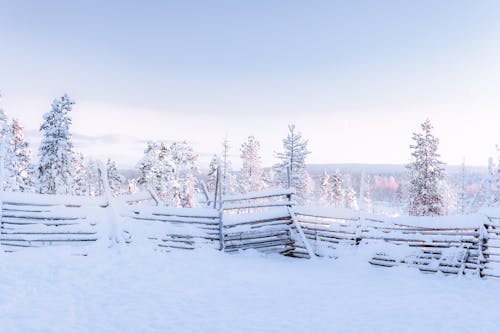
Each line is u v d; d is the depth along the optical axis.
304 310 7.52
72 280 9.07
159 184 43.56
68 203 13.30
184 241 13.70
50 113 34.03
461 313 7.49
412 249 12.30
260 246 14.59
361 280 10.47
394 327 6.63
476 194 25.05
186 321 6.69
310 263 13.13
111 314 6.92
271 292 8.81
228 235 14.28
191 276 10.04
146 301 7.75
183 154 48.69
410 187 35.22
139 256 11.83
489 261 11.07
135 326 6.38
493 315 7.41
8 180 33.00
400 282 10.32
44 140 33.69
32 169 38.97
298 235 14.79
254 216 14.70
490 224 11.34
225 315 7.07
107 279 9.31
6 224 12.42
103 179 13.83
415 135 34.88
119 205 13.95
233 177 55.84
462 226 11.63
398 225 13.19
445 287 9.83
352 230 13.70
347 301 8.25
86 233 12.81
